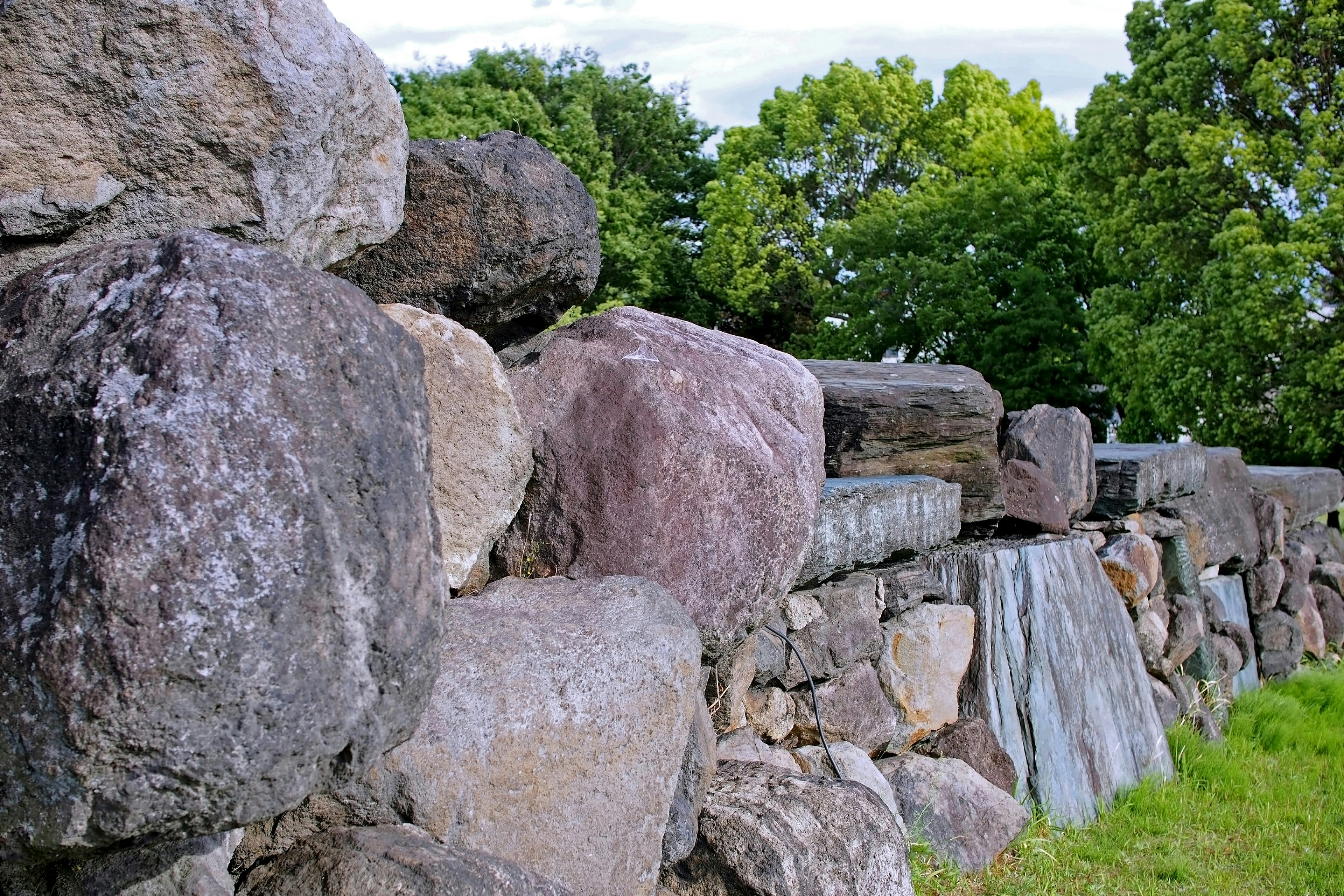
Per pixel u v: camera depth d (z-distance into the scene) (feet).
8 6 6.03
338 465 5.29
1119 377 59.31
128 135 6.44
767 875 8.67
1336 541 28.84
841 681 12.29
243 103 6.59
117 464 4.72
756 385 10.07
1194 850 13.94
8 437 5.01
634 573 8.70
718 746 10.55
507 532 8.96
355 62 7.25
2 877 5.26
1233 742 18.71
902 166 80.48
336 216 7.70
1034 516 15.99
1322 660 25.40
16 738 4.62
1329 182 46.75
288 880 6.10
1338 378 45.96
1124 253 56.13
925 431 14.65
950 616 13.70
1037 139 78.07
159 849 5.58
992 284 69.67
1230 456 23.21
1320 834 14.69
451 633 7.13
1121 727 15.92
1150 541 18.56
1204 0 53.52
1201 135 49.55
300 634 4.99
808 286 75.56
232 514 4.85
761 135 80.28
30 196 6.25
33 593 4.69
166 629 4.61
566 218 9.55
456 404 8.17
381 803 6.40
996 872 12.55
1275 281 46.14
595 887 7.24
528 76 70.08
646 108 76.18
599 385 9.12
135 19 6.28
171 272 5.25
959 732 13.35
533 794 6.94
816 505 10.01
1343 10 48.32
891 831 9.62
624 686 7.48
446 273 9.20
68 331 5.25
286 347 5.26
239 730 4.80
